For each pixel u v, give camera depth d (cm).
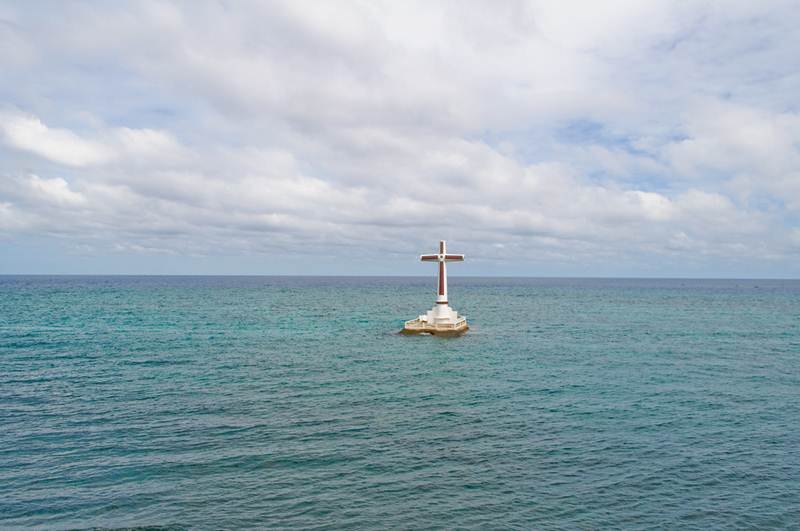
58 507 1995
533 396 3716
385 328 8006
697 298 18850
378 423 3048
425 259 7450
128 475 2286
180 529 1842
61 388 3825
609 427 3012
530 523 1914
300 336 6931
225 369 4603
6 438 2744
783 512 2023
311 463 2438
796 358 5469
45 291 17775
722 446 2722
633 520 1944
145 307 11344
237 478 2266
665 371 4684
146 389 3822
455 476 2309
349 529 1859
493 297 18938
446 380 4225
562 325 8788
